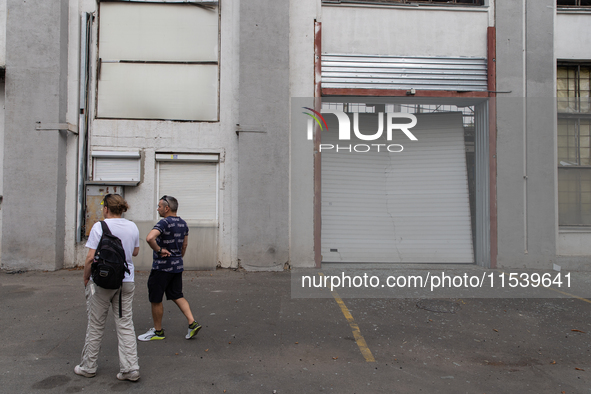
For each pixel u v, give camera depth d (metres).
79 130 8.15
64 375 3.51
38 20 7.84
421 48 8.85
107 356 3.92
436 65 8.84
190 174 8.39
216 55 8.48
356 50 8.74
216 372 3.67
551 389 3.50
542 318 5.49
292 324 5.06
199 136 8.35
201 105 8.43
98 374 3.55
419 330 4.94
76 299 5.90
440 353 4.25
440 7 8.86
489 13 8.94
